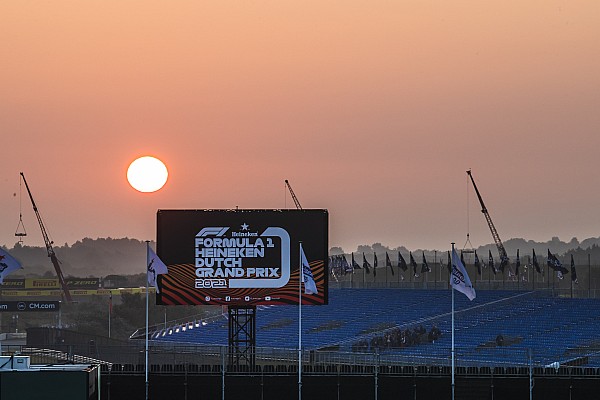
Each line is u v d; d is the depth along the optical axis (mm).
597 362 165125
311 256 144000
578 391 131000
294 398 134125
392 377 133375
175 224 144750
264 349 177750
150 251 130500
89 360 163625
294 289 143875
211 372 136125
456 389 132375
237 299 144250
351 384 133750
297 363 166750
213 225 144625
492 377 132375
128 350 187000
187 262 144500
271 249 144250
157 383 133875
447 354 196000
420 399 133125
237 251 144375
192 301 144500
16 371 106812
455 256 127188
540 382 131500
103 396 133250
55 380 106812
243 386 134125
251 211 144500
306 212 144125
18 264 127438
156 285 143875
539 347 196125
